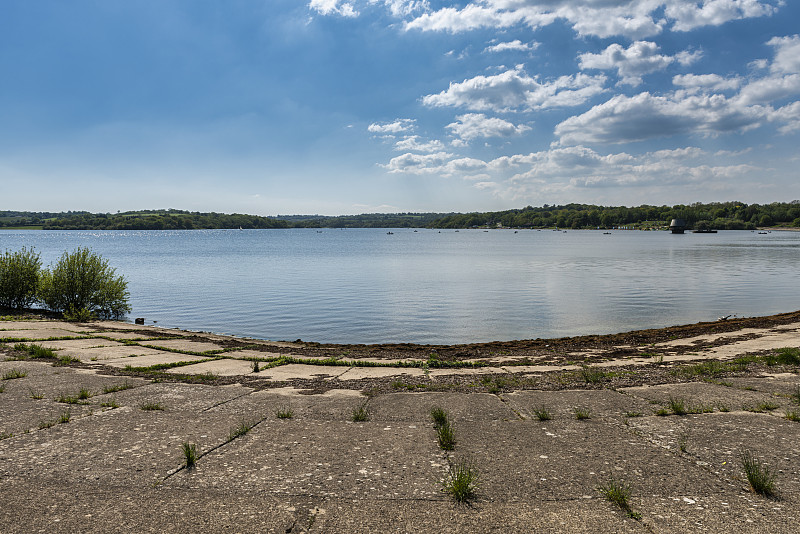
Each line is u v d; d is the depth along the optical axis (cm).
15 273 1948
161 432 513
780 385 723
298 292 3095
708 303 2583
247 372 885
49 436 496
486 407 623
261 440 493
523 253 7812
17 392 671
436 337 1812
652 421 557
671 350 1232
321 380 810
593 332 1886
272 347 1263
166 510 346
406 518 338
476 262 5791
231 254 7394
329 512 346
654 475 409
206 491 377
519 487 388
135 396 661
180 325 2028
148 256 6812
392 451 466
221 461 436
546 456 454
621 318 2173
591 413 592
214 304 2594
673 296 2858
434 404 637
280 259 6281
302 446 477
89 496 367
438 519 337
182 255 7088
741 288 3216
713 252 7681
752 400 638
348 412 597
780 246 9650
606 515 343
